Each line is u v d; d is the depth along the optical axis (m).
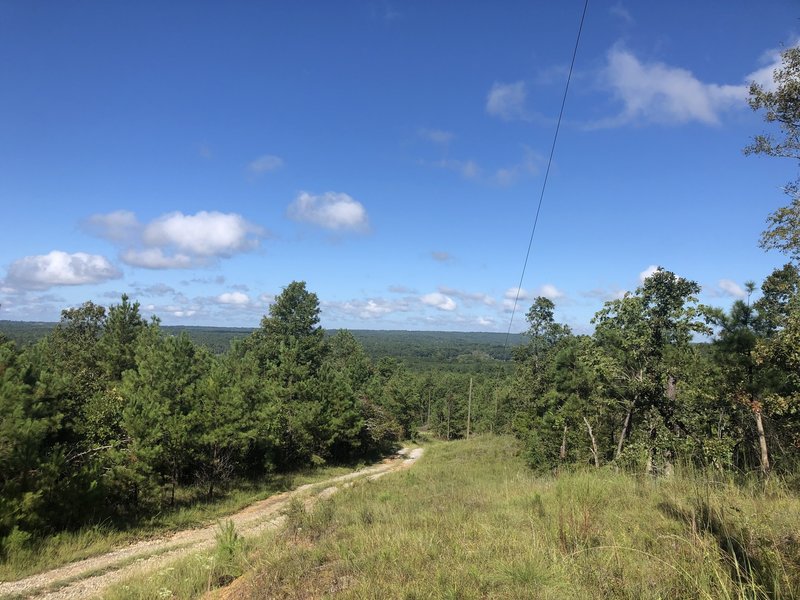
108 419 16.91
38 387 14.64
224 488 22.69
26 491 12.41
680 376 14.06
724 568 3.78
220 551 8.43
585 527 5.73
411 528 7.37
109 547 13.22
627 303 15.44
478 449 42.12
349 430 37.81
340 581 5.48
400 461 43.78
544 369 31.11
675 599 3.71
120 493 15.92
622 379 16.25
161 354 20.06
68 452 15.44
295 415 31.98
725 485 5.65
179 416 18.81
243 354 37.25
